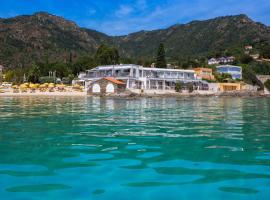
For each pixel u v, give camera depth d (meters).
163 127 13.95
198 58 158.25
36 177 6.45
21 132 12.30
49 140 10.58
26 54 194.50
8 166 7.26
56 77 99.81
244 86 95.88
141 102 37.22
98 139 10.82
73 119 17.08
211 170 7.01
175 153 8.70
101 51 112.88
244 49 165.75
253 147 9.52
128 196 5.42
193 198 5.36
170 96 61.09
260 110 25.44
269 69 126.00
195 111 23.69
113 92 60.50
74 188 5.80
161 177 6.48
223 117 18.83
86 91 66.88
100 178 6.39
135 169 7.07
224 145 9.84
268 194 5.53
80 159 7.97
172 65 120.00
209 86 84.69
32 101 36.84
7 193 5.55
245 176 6.56
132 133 12.22
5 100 38.97
